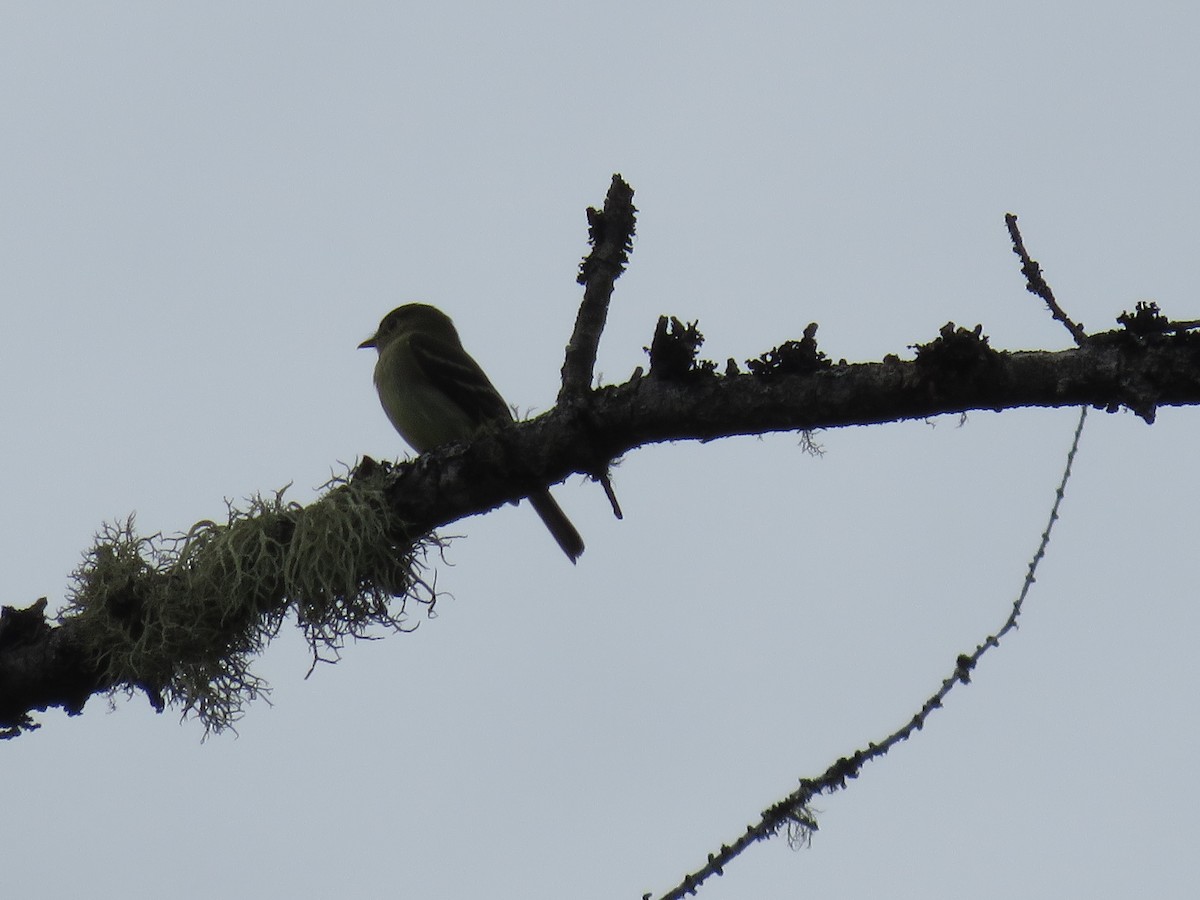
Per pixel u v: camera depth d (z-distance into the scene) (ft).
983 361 24.91
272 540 30.30
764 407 26.48
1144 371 24.07
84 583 30.73
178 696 30.42
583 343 28.78
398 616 30.09
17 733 30.17
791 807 22.63
